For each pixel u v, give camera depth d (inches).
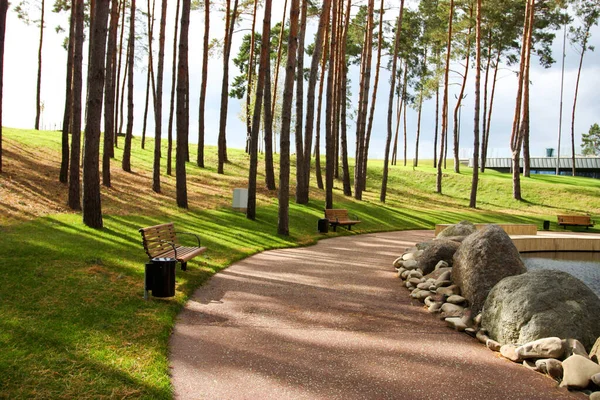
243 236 571.2
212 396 173.3
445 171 1696.6
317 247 584.1
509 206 1330.0
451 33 1352.1
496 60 1809.8
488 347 243.6
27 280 280.2
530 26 1328.7
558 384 198.5
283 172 624.4
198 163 1202.6
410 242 679.7
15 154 848.9
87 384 173.5
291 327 257.1
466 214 1151.6
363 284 377.1
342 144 1143.0
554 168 2564.0
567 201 1366.9
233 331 245.8
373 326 267.9
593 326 239.6
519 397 184.4
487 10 1310.3
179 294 303.3
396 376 198.7
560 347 216.2
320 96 1222.9
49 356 191.5
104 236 434.0
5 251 329.7
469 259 317.7
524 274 269.7
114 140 1338.6
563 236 802.8
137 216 569.9
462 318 281.0
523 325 239.9
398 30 1127.0
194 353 213.6
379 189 1395.2
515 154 1380.4
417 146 1935.3
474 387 191.6
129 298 279.1
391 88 1135.0
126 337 221.6
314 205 912.3
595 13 1726.1
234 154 1526.8
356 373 199.6
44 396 162.9
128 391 171.2
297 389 181.6
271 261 455.8
